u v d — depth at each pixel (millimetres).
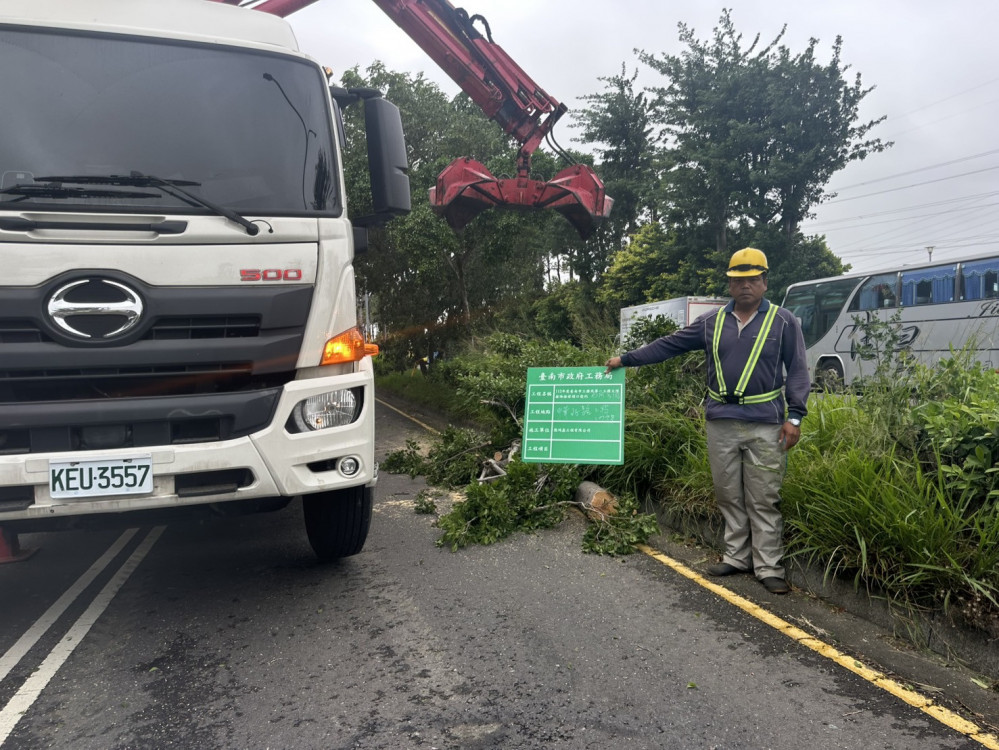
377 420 14297
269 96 3848
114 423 3242
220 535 5430
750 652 3262
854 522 3721
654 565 4539
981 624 3080
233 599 4078
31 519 3262
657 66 24406
